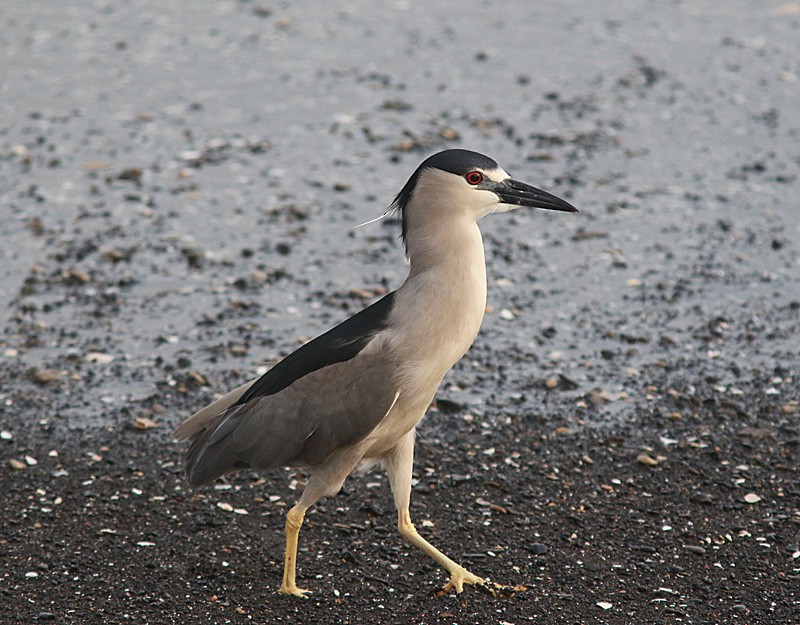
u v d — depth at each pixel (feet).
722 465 35.17
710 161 57.62
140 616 28.35
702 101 64.23
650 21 76.18
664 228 51.26
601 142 59.41
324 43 71.92
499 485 34.35
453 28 74.64
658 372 40.45
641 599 29.09
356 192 54.13
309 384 28.55
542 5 79.05
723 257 48.75
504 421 37.68
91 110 62.39
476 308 28.63
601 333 43.09
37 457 35.60
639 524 32.42
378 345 28.14
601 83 66.33
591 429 37.19
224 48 71.00
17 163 56.44
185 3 79.41
